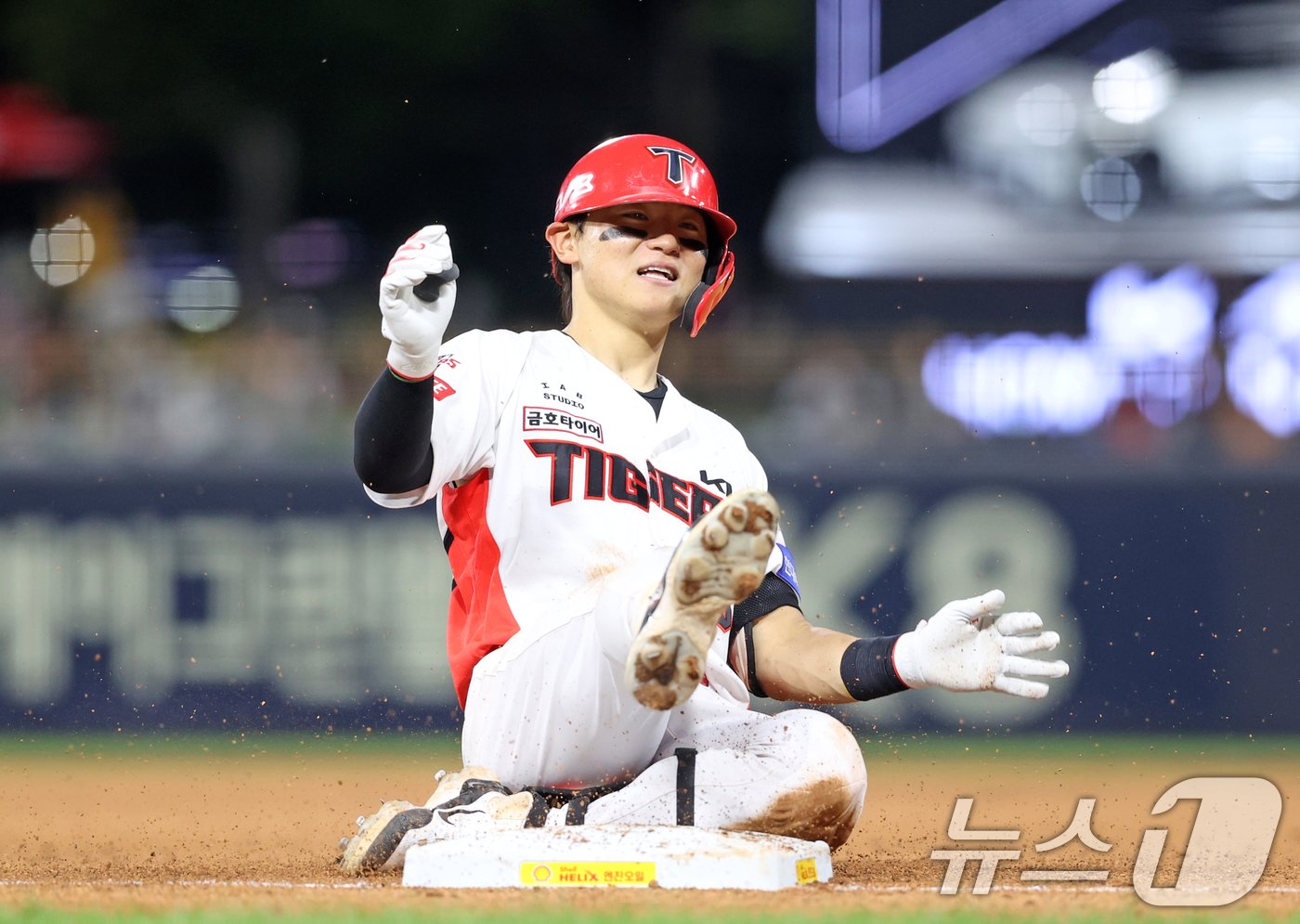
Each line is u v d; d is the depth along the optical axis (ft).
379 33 282.77
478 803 53.83
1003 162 249.55
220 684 143.43
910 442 152.25
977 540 144.25
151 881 55.62
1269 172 240.94
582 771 55.42
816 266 237.04
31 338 164.04
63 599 144.05
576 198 59.16
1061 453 150.30
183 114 270.67
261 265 180.24
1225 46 247.09
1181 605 144.77
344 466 146.10
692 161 59.36
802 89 266.98
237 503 144.87
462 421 55.21
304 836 84.79
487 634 55.52
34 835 85.35
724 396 156.56
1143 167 243.81
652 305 58.90
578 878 50.14
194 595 144.15
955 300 234.58
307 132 272.31
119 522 144.56
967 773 124.98
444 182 272.51
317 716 143.23
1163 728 143.95
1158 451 150.82
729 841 50.78
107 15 269.03
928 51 253.65
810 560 143.54
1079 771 125.70
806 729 55.01
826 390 156.15
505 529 56.03
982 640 50.88
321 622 144.05
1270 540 144.97
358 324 176.45
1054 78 251.19
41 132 252.83
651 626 46.96
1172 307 209.97
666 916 42.55
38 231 187.32
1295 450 151.53
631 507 56.80
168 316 174.19
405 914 43.09
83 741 140.77
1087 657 144.56
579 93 275.18
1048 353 159.22
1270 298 210.59
